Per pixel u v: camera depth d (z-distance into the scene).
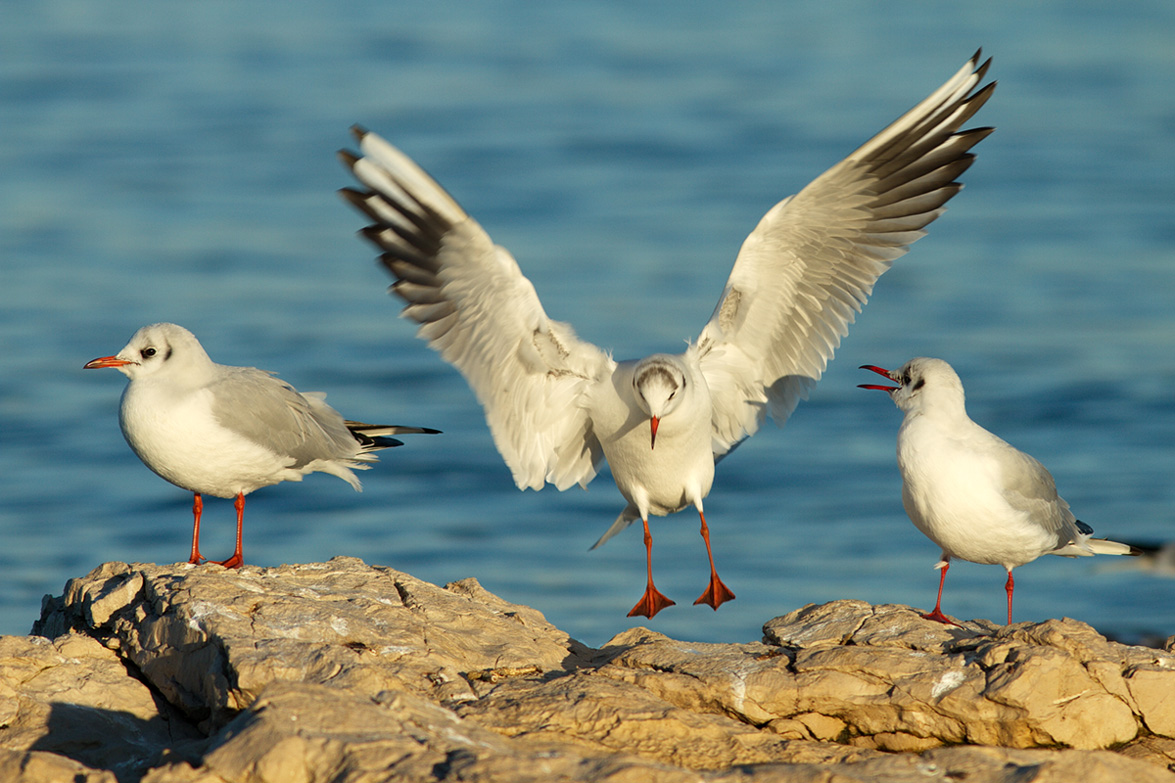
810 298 13.95
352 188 12.31
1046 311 39.00
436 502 27.38
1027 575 22.59
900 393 12.67
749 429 14.77
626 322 36.59
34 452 29.61
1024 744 10.38
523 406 13.82
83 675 11.13
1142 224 46.19
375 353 36.16
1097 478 27.53
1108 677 10.48
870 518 26.02
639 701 10.33
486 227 46.03
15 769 9.10
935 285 41.69
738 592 22.05
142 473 28.62
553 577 22.94
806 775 9.02
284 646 10.72
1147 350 35.94
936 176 13.42
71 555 23.80
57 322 37.41
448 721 9.53
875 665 10.82
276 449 13.99
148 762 9.85
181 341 13.71
